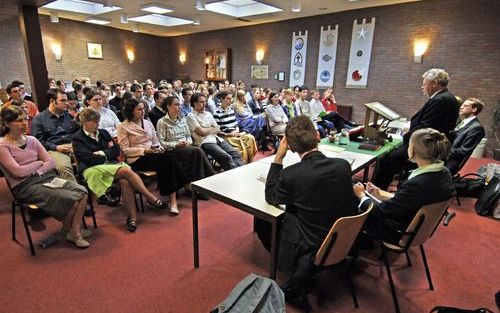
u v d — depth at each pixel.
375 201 1.72
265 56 7.86
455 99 2.59
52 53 7.79
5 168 2.02
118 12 6.71
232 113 4.00
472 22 4.92
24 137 2.19
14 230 2.23
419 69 5.57
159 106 3.63
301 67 7.19
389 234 1.67
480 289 1.82
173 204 2.75
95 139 2.59
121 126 2.77
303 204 1.38
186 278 1.86
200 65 9.55
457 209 2.97
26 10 4.50
